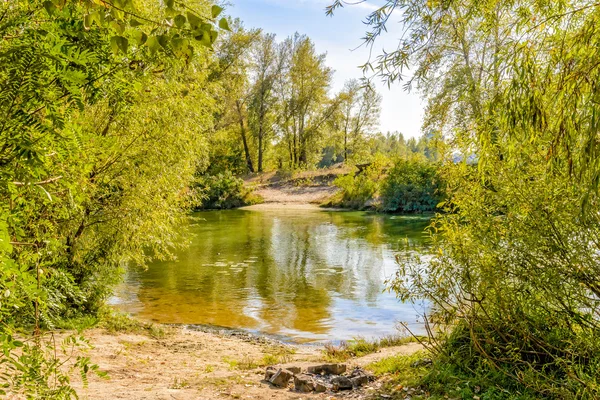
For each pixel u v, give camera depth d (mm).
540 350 5559
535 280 5191
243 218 32875
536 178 5203
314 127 52406
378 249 20203
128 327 9750
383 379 6211
